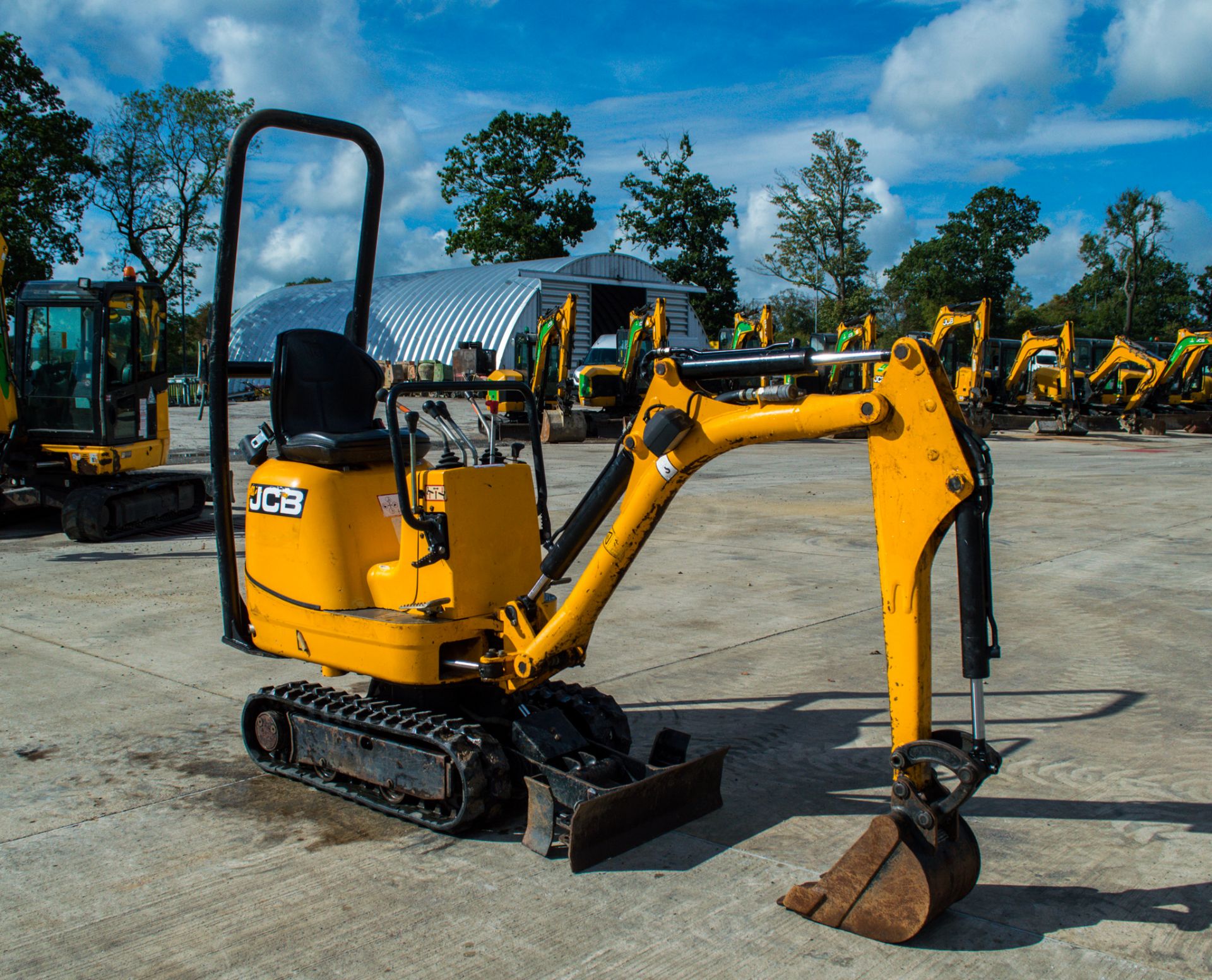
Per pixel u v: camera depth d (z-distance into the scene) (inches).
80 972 115.1
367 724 156.6
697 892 133.2
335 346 181.5
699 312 2098.9
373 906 129.7
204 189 1793.8
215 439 172.9
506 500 158.2
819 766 178.2
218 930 124.2
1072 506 516.4
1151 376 1138.7
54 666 238.5
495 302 1622.8
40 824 154.9
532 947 119.9
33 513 484.1
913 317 2805.1
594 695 173.6
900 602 119.3
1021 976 114.3
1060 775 175.3
